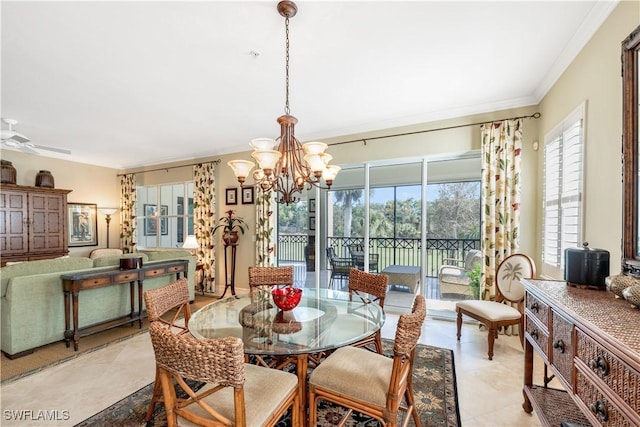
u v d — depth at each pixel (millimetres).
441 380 2383
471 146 3555
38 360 2717
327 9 1827
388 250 4230
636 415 900
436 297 3947
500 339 3180
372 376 1598
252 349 1638
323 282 4727
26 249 5164
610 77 1831
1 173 4906
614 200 1797
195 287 5562
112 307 3584
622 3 1701
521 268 2963
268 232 4934
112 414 1965
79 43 2160
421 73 2668
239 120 3855
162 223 6516
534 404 1792
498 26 2020
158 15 1869
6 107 3363
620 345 962
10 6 1761
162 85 2852
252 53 2320
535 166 3252
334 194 4637
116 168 6848
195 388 2305
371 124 4043
